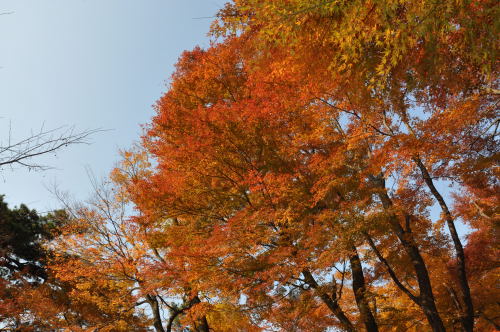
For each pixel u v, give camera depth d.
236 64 11.06
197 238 9.30
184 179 9.48
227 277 8.93
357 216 8.27
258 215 8.31
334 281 10.12
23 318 14.17
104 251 11.86
